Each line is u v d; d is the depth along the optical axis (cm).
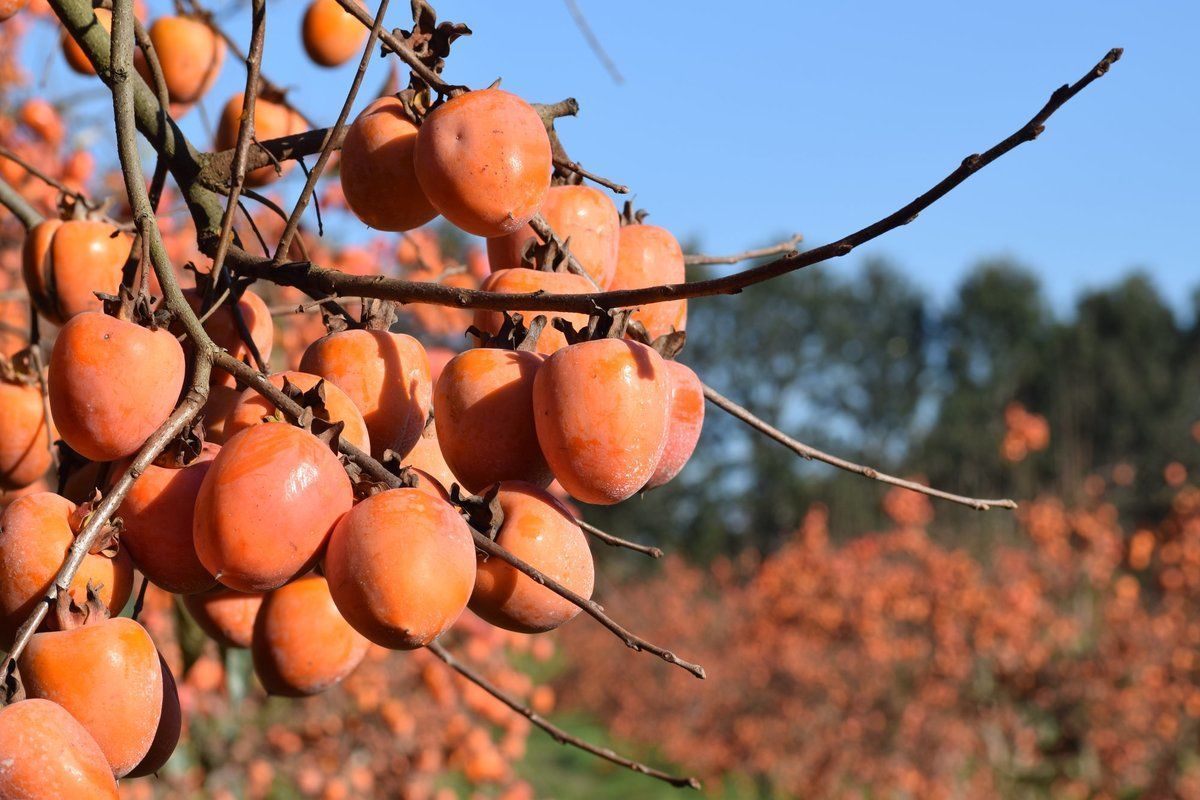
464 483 133
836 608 905
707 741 998
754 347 3409
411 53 137
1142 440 2703
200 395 125
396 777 454
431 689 445
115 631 121
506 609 129
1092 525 816
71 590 122
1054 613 777
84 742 117
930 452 2745
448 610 122
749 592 1184
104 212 166
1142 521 1367
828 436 3384
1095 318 2941
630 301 122
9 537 123
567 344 133
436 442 142
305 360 137
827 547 1147
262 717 428
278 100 163
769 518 2758
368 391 135
